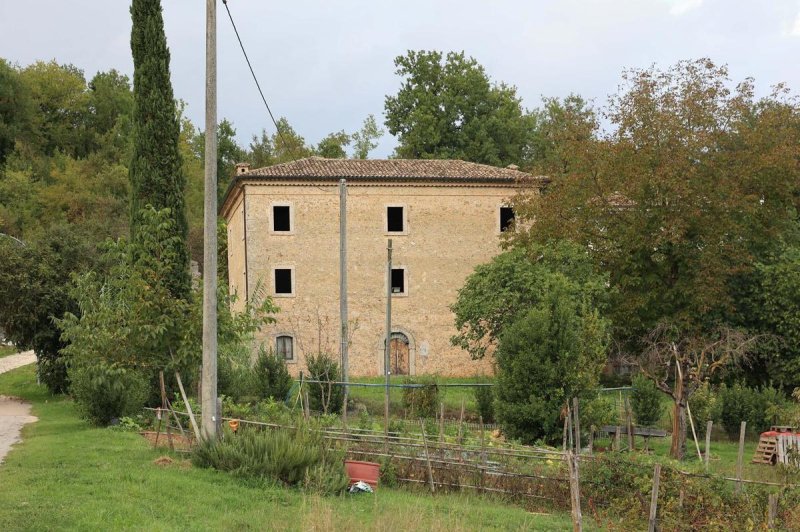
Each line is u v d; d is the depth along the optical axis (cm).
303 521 1194
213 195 1627
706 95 3441
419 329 4572
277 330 4453
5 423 2480
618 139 3500
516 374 2253
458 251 4609
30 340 3378
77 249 3488
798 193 4141
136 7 2788
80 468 1500
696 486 1490
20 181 6962
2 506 1164
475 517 1432
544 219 3672
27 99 8131
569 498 1620
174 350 1764
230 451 1558
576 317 2652
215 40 1620
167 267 1772
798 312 3638
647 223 3338
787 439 2416
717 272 3316
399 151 6662
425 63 6681
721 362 2912
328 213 4516
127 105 8962
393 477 1703
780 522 1333
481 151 6500
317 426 1762
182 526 1135
